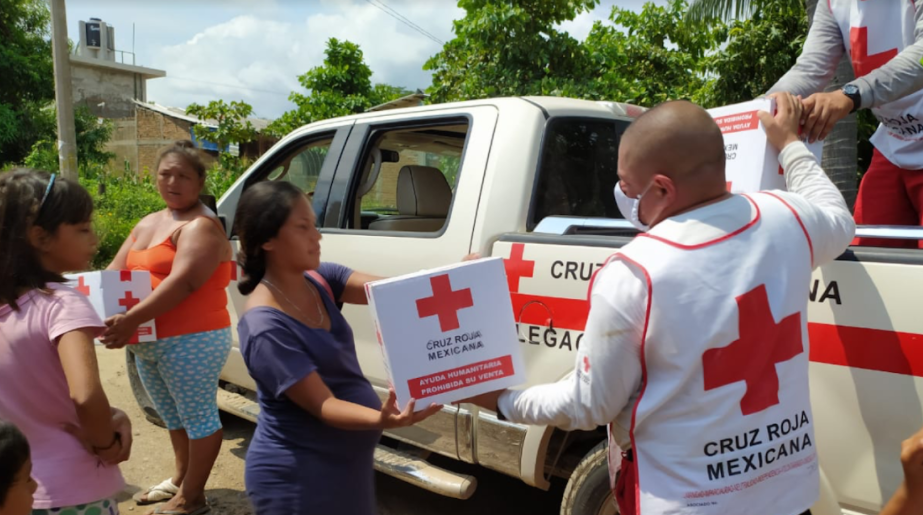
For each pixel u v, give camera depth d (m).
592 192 3.06
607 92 7.16
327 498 1.92
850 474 1.84
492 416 2.69
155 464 3.99
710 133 1.46
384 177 4.11
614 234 2.65
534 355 2.48
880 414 1.78
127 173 20.16
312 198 3.65
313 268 1.96
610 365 1.42
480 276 1.68
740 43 6.80
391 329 1.62
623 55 8.81
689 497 1.40
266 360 1.83
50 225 1.86
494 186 2.79
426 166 3.97
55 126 20.06
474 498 3.57
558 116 2.94
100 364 5.84
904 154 2.63
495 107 2.96
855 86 1.98
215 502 3.53
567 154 2.98
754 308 1.39
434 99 7.78
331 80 15.30
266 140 16.80
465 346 1.67
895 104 2.54
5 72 19.61
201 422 3.29
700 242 1.40
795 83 2.65
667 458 1.42
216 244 3.09
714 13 6.55
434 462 3.88
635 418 1.43
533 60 7.00
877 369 1.78
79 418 1.77
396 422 1.63
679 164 1.45
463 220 2.83
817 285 1.88
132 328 2.93
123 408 4.86
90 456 1.89
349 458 1.96
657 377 1.42
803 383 1.49
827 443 1.88
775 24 6.73
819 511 1.81
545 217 2.77
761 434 1.42
